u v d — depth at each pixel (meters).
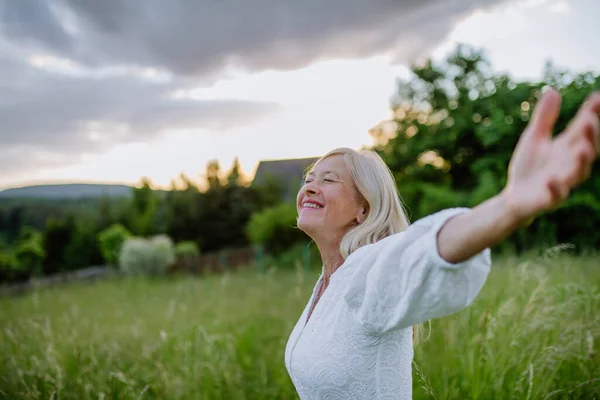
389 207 1.63
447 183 21.48
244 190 35.50
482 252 0.95
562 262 4.92
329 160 1.72
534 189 0.71
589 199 14.05
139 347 4.27
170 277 18.56
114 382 3.10
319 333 1.44
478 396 2.50
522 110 18.42
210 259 20.78
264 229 20.72
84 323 5.21
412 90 23.80
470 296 0.95
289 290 8.03
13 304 8.48
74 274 19.14
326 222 1.67
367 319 1.16
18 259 29.84
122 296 10.40
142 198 40.22
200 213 35.09
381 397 1.34
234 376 3.49
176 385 3.17
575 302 3.03
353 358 1.34
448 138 21.70
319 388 1.41
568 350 2.58
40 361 3.31
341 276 1.42
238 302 7.55
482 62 22.47
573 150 0.68
